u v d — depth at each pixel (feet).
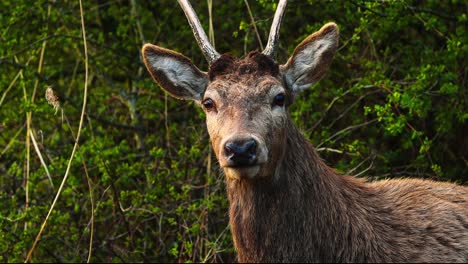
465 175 42.09
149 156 44.96
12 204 42.24
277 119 28.07
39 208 41.16
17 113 45.34
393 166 43.09
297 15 45.03
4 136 47.39
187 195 41.09
